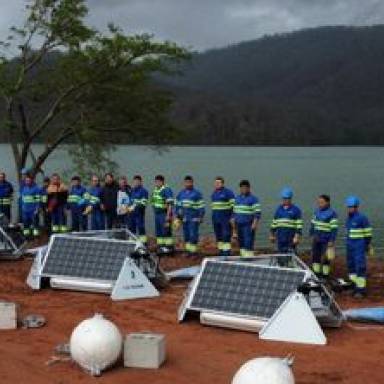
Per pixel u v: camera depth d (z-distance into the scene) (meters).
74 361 10.82
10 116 28.81
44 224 25.84
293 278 12.87
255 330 12.66
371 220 40.03
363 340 12.36
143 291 15.42
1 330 12.92
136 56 28.91
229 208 20.38
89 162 29.78
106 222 23.58
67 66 28.58
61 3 28.12
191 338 12.45
